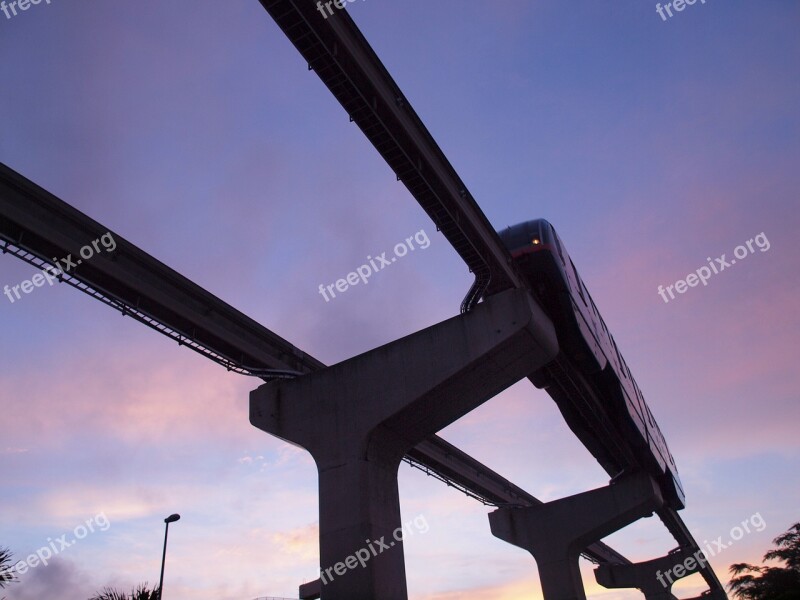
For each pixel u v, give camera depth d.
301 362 42.47
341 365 33.84
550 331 34.00
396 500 32.78
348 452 31.64
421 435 34.19
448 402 33.00
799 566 56.16
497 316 31.75
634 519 60.44
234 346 37.22
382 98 24.94
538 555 61.44
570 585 59.25
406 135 26.33
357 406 32.44
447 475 59.03
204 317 35.34
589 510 61.31
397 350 32.97
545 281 38.81
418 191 28.73
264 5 20.81
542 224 39.75
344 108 25.05
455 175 29.89
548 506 63.06
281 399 34.34
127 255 32.12
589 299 49.09
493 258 33.47
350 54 23.12
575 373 44.03
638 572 93.00
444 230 30.92
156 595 26.58
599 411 49.91
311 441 32.62
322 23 21.75
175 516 32.31
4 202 26.91
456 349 31.86
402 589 30.38
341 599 28.89
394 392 32.00
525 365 33.72
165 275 33.69
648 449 58.09
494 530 63.78
